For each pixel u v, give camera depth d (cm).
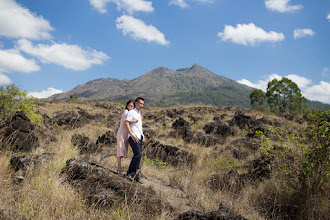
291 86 3212
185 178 572
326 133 481
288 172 505
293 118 2291
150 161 848
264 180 620
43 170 404
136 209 346
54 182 368
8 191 335
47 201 329
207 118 2384
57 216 303
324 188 488
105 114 2788
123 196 364
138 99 457
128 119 430
